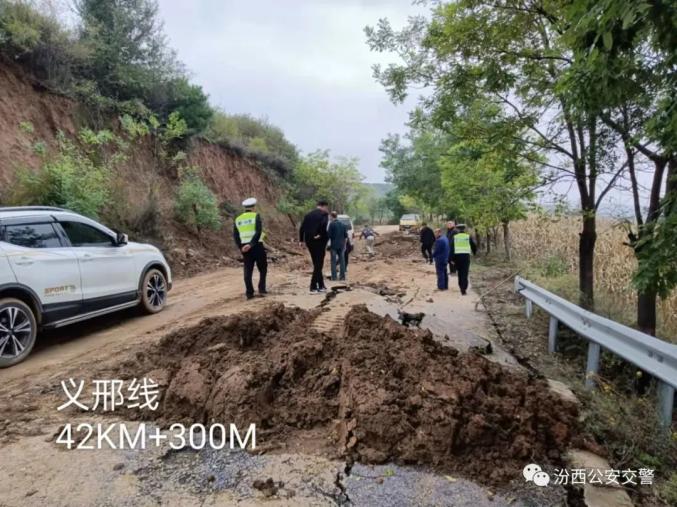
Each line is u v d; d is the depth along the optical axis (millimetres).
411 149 28219
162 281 8047
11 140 11492
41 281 5578
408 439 3207
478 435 3197
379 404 3406
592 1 2836
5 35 12289
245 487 2799
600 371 5254
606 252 10422
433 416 3287
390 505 2658
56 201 10430
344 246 11766
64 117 13578
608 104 3973
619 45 3096
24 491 2725
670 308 7137
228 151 23281
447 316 7824
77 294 6105
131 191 14031
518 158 7590
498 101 7043
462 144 8016
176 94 18500
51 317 5699
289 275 12602
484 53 6469
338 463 3066
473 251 10359
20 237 5590
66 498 2664
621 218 6465
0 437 3400
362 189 42094
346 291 9594
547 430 3475
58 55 13797
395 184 31703
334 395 3936
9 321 5117
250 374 3834
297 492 2756
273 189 27297
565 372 5336
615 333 4449
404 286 11000
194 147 19641
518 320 7734
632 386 4988
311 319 6582
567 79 3812
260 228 8883
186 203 15688
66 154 12266
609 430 3715
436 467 3033
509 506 2688
